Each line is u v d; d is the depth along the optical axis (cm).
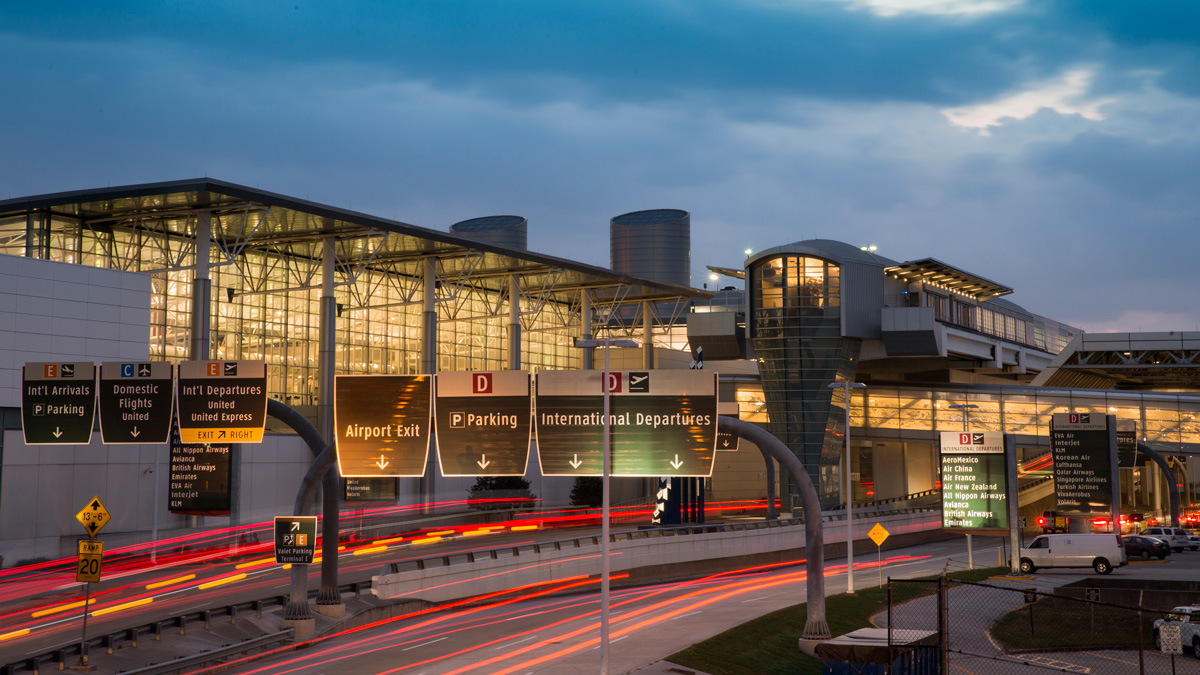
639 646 3416
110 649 3089
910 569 6250
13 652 3272
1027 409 10862
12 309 5906
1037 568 5841
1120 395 10488
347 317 9888
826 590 5122
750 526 6956
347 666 3152
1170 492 7994
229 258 7006
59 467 5775
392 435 3369
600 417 3278
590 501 9644
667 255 14938
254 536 6544
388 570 4500
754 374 11906
